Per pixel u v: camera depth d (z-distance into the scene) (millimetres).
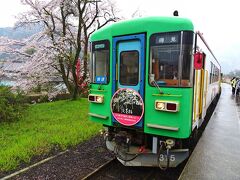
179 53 4086
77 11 15891
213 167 4582
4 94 9836
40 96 16531
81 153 6047
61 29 17281
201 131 7961
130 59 4668
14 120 9508
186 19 4094
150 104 4395
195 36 4289
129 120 4684
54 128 8094
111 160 5414
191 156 5141
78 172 4977
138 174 5020
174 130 4125
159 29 4250
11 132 7766
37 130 8000
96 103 5289
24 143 6445
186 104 4086
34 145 6348
